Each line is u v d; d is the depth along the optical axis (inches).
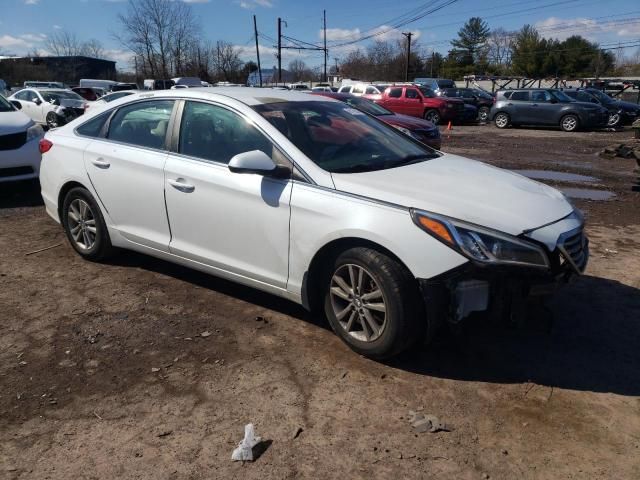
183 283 179.8
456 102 952.3
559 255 123.5
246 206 145.3
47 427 110.5
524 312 123.9
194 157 158.7
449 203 123.9
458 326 123.6
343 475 98.1
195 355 136.6
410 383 125.0
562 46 2832.2
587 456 103.0
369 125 173.0
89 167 183.9
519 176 157.9
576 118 842.8
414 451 104.0
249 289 175.2
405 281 122.4
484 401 118.7
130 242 180.1
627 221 268.8
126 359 134.8
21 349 139.2
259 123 148.3
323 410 115.7
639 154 368.2
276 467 99.9
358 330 136.2
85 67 2596.0
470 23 3314.5
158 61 1883.6
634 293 174.6
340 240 130.6
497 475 98.3
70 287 176.7
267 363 133.1
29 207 278.5
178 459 101.8
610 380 126.9
